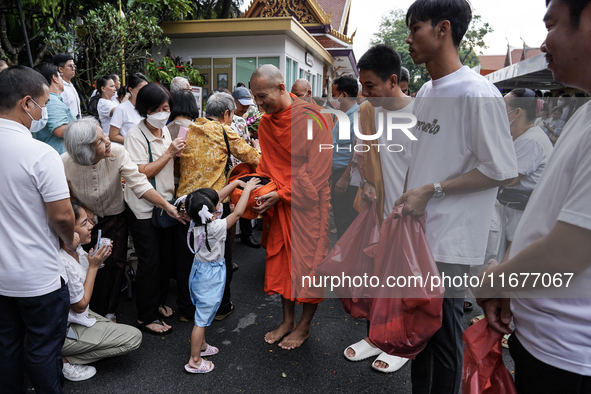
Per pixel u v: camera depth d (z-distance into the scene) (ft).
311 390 7.66
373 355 8.79
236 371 8.20
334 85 12.65
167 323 10.09
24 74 5.66
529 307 3.93
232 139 9.52
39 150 5.66
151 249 9.23
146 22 24.85
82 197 8.54
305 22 43.60
